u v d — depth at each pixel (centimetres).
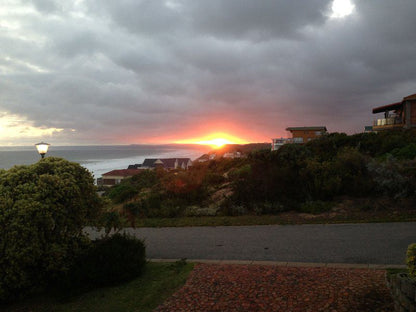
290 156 1432
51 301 506
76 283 523
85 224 609
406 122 2661
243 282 491
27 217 496
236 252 679
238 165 2139
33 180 554
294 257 612
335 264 547
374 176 1075
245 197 1146
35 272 521
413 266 356
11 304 511
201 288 485
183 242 801
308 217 931
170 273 570
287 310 387
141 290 504
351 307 378
